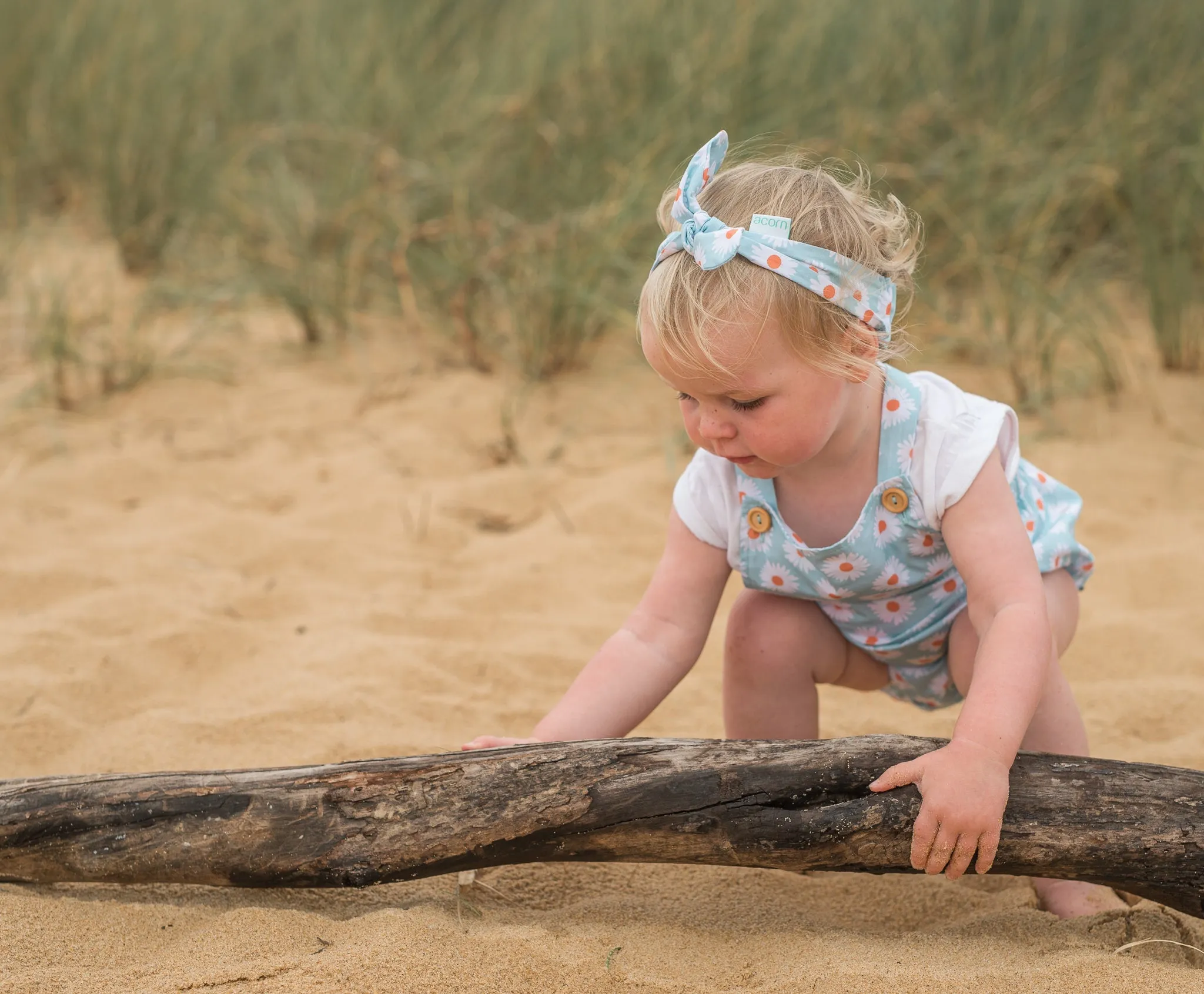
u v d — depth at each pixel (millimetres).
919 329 4309
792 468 1889
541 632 2898
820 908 1896
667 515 3490
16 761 2309
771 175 1765
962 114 4992
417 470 3730
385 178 4961
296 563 3215
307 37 5934
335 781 1705
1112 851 1648
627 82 4969
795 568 1950
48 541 3248
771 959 1655
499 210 4730
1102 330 4555
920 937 1729
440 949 1609
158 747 2332
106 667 2625
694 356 1672
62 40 5816
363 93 5383
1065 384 4094
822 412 1723
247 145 5418
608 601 3078
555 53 5238
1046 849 1649
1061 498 2088
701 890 1907
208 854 1695
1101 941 1729
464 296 4363
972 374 4238
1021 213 4609
